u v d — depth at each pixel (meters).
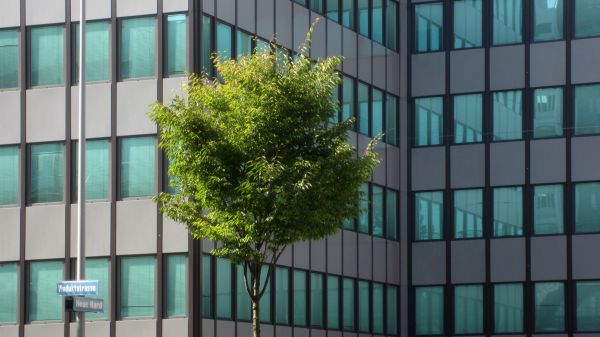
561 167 58.47
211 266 45.03
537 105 59.03
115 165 45.25
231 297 46.12
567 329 57.81
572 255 58.06
